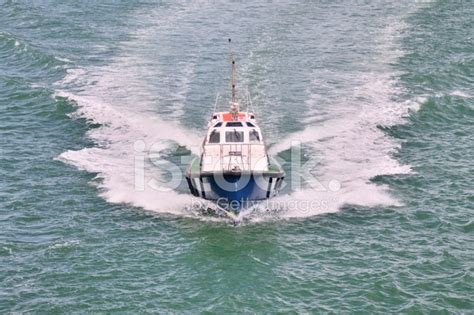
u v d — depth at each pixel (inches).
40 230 3097.9
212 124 3533.5
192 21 5782.5
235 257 2883.9
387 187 3437.5
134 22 5812.0
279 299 2632.9
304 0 6289.4
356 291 2687.0
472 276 2763.3
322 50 5123.0
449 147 3850.9
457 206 3287.4
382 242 3014.3
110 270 2810.0
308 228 3107.8
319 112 4156.0
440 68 4837.6
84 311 2571.4
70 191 3412.9
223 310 2561.5
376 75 4712.1
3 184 3481.8
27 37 5516.7
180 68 4815.5
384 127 4025.6
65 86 4601.4
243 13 5949.8
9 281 2741.1
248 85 4505.4
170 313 2554.1
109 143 3873.0
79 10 6161.4
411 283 2736.2
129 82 4623.5
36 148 3846.0
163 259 2878.9
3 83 4638.3
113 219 3181.6
